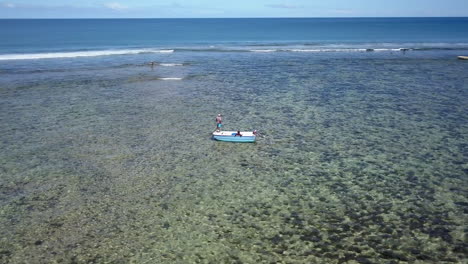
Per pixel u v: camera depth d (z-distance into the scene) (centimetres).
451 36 14312
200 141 3522
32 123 4031
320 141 3491
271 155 3197
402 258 1920
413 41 12431
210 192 2594
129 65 7600
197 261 1906
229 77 6431
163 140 3547
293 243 2042
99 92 5394
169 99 5012
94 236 2120
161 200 2492
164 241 2072
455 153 3200
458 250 1980
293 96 5103
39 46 10625
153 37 14400
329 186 2664
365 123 3978
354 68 7281
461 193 2559
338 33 16450
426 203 2434
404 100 4894
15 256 1956
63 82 5997
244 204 2438
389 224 2209
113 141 3525
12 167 2989
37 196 2558
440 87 5625
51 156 3195
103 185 2702
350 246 2016
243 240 2072
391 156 3153
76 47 10525
